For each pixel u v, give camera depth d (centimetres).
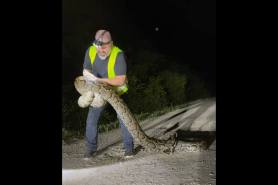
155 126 955
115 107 619
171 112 1284
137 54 1942
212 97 2267
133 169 570
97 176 548
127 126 622
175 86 1719
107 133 879
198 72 2733
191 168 556
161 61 1994
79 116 971
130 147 641
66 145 753
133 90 1352
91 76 615
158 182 505
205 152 643
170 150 653
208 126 896
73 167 600
